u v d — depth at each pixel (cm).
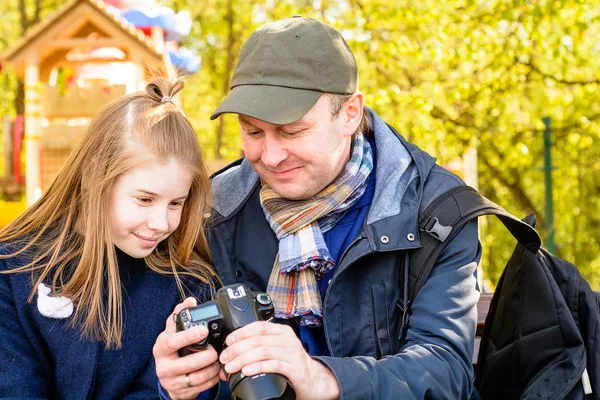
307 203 196
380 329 191
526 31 688
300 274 196
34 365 185
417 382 165
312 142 185
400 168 197
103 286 192
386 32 745
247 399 145
